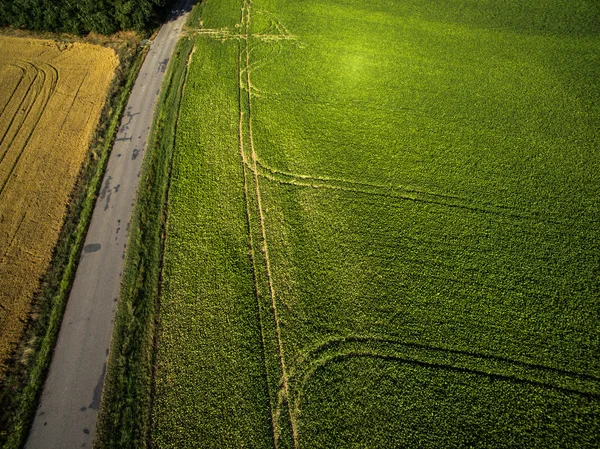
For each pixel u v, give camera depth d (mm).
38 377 15617
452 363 16578
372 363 16547
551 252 20375
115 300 18172
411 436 14828
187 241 20516
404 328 17578
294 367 16453
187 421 14984
